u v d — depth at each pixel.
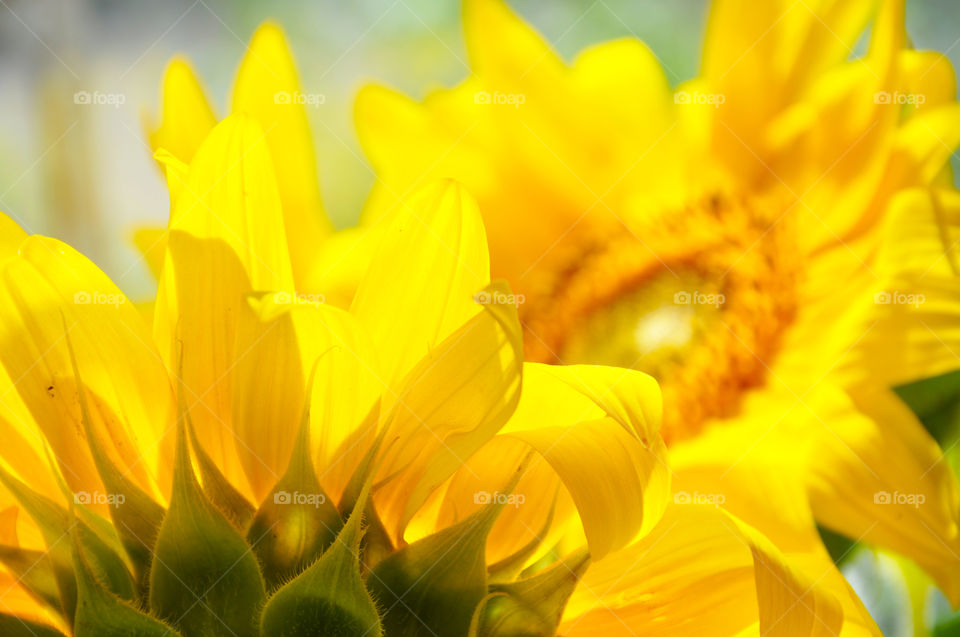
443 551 0.53
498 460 0.56
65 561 0.54
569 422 0.55
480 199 0.64
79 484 0.55
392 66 0.75
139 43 0.80
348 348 0.54
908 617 0.60
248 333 0.54
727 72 0.62
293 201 0.60
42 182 0.75
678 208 0.63
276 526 0.54
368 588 0.53
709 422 0.61
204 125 0.59
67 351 0.55
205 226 0.55
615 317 0.64
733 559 0.56
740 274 0.62
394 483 0.54
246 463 0.54
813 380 0.60
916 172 0.60
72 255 0.55
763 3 0.62
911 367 0.58
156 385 0.55
